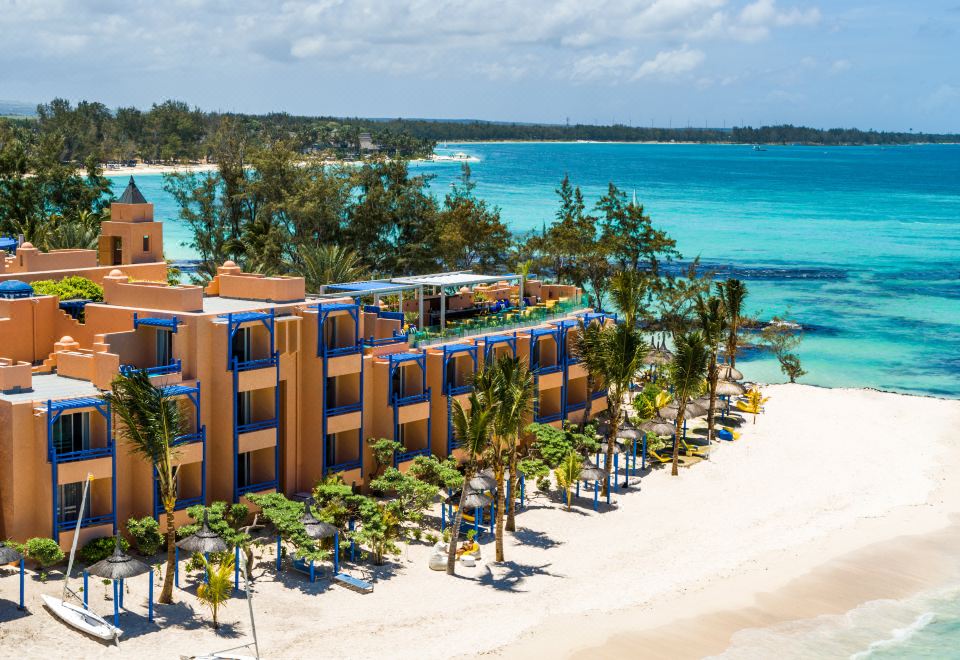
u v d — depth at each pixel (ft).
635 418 221.25
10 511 133.90
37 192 382.01
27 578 133.08
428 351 186.29
